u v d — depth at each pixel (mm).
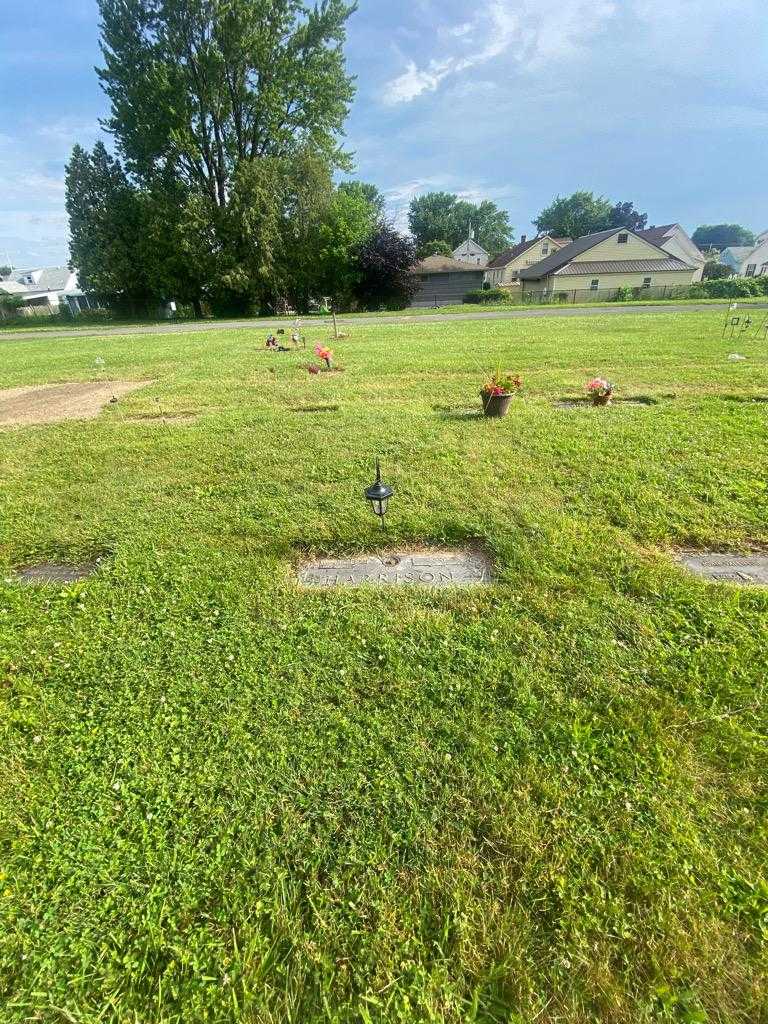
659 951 1086
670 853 1258
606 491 3246
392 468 3740
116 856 1298
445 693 1739
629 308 21781
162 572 2523
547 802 1387
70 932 1159
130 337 16812
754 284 28812
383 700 1723
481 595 2248
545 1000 1022
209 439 4590
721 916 1139
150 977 1084
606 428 4500
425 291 38312
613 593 2240
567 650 1913
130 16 22734
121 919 1177
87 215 27047
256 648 1985
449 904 1178
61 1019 1032
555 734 1582
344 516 3018
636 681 1768
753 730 1573
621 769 1475
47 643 2070
